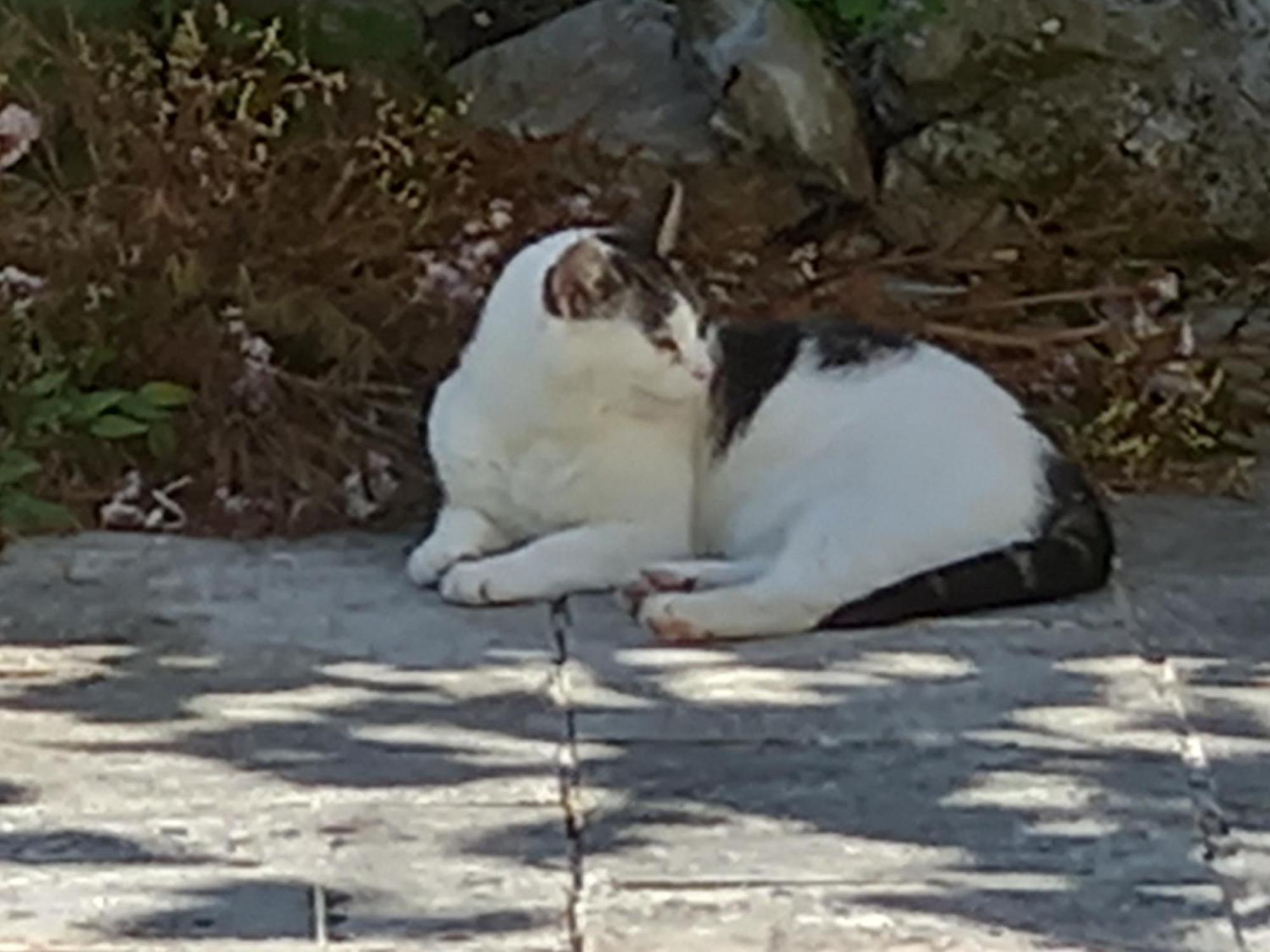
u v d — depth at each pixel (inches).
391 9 140.0
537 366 108.0
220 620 107.7
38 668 104.3
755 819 97.0
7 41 130.7
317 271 124.3
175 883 93.5
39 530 113.5
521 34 143.6
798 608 107.0
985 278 129.5
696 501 111.0
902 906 93.2
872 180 135.3
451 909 92.7
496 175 129.7
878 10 134.9
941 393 110.0
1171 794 98.9
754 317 124.8
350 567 112.0
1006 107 135.0
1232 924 93.0
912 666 105.5
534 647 106.3
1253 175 134.8
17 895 92.8
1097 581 110.3
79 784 97.8
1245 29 136.3
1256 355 128.0
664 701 103.2
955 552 108.1
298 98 130.0
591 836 96.0
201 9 133.2
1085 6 134.7
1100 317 128.6
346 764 99.3
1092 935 92.4
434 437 111.7
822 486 109.0
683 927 92.2
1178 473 121.3
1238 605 110.6
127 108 128.0
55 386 117.4
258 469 117.0
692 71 138.6
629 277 107.2
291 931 91.7
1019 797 98.5
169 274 121.6
